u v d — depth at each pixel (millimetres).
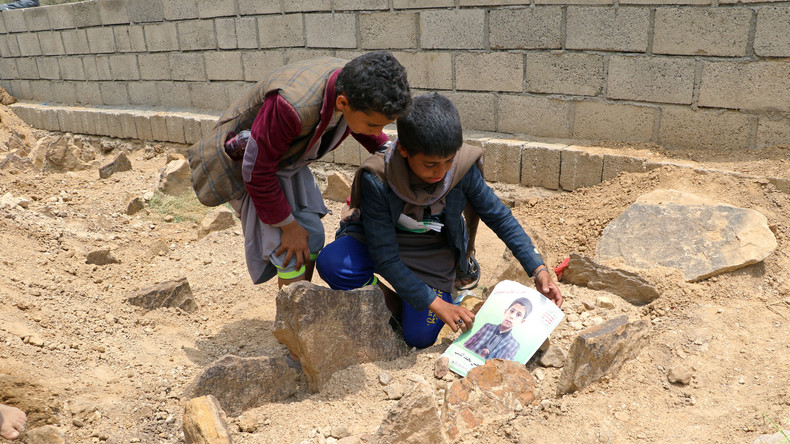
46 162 6215
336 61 2467
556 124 4871
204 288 3760
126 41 7883
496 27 4906
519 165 4809
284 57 6367
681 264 3268
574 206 4309
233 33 6688
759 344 2648
